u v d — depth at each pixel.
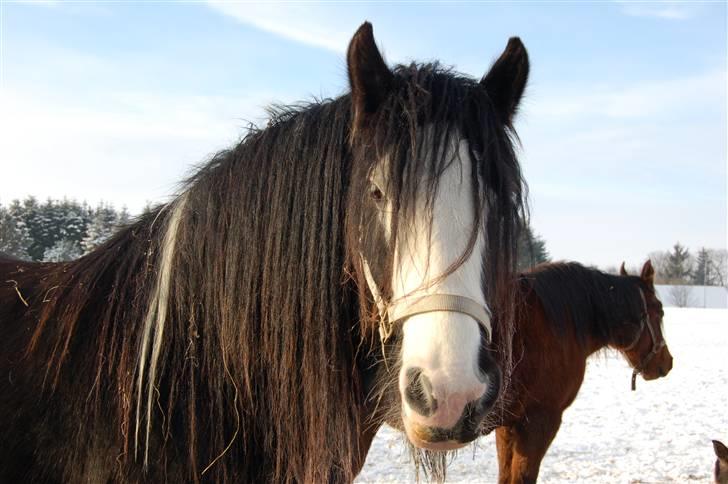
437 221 1.64
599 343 5.05
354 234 1.75
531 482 4.40
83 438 1.82
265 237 1.92
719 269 80.81
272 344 1.88
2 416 1.82
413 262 1.64
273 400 1.90
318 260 1.87
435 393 1.52
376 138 1.74
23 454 1.82
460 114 1.78
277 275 1.88
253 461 1.93
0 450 1.81
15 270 2.27
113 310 1.94
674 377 13.77
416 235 1.64
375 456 6.73
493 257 1.75
